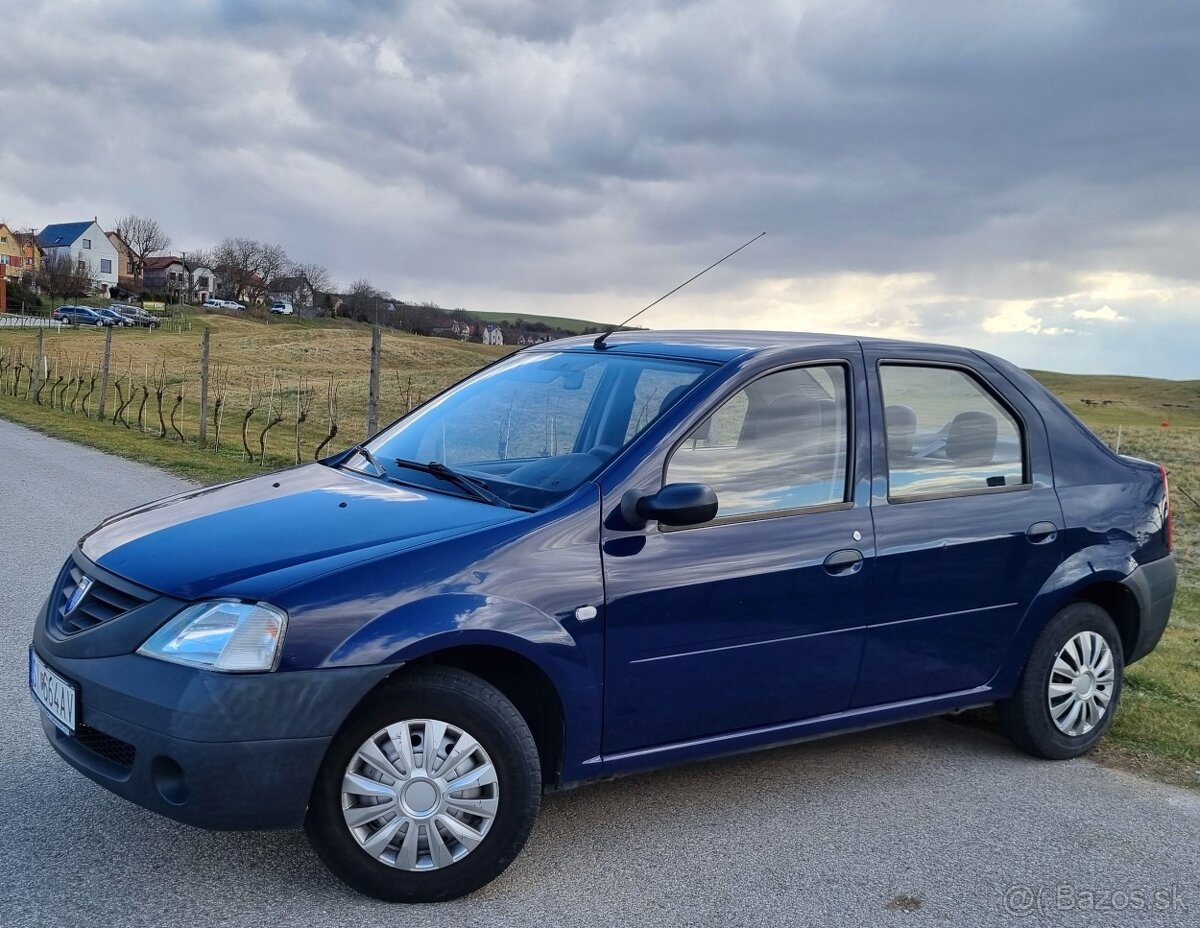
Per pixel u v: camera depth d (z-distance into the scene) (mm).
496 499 3768
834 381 4238
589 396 4262
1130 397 114688
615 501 3648
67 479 12836
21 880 3332
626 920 3273
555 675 3451
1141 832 4086
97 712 3191
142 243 149500
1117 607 5023
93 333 73500
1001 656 4566
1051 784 4531
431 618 3242
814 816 4098
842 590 4035
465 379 5055
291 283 150000
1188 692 6203
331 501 3871
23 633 5984
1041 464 4719
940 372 4555
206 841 3652
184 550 3486
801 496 4031
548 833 3879
